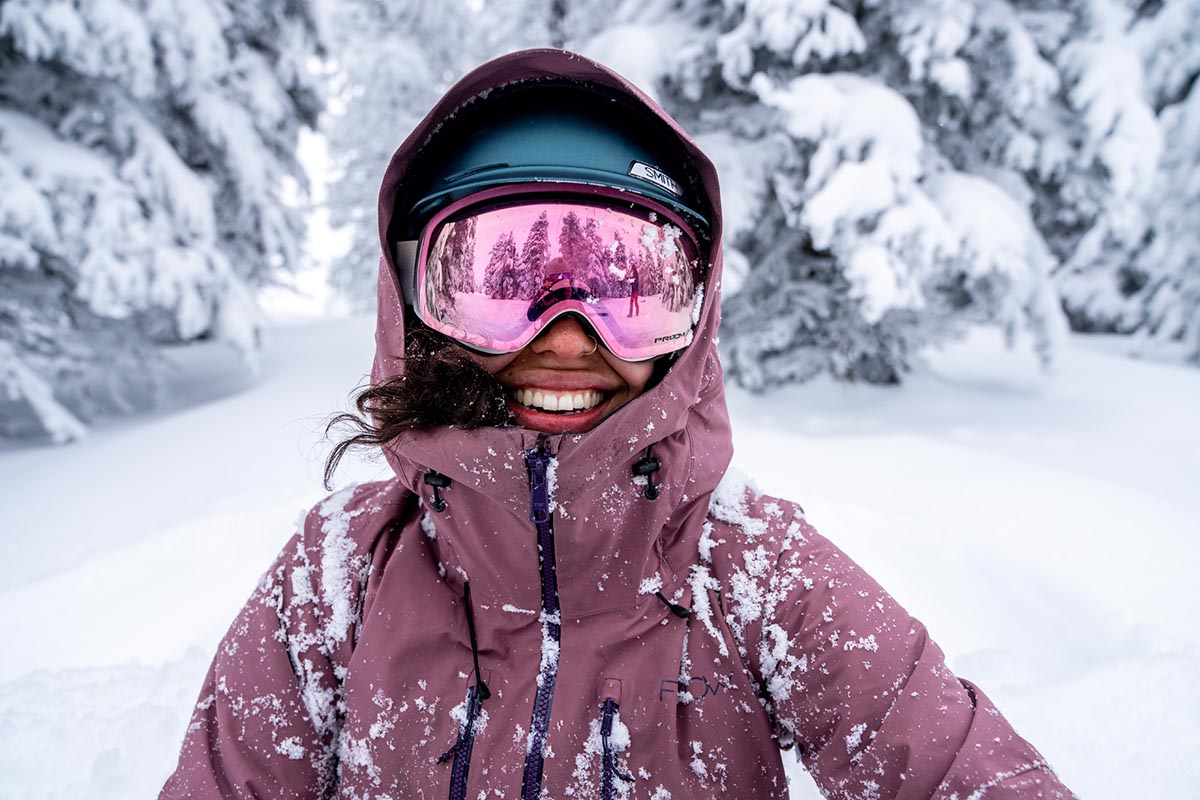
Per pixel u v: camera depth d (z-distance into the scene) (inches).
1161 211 401.4
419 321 35.1
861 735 27.5
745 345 243.3
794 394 244.4
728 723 30.3
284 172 338.3
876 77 218.5
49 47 205.3
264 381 281.4
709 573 32.6
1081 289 470.0
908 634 29.0
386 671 31.8
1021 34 212.5
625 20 257.6
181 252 231.8
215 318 245.0
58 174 210.5
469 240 30.8
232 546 112.0
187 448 195.8
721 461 33.6
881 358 254.7
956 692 27.6
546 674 31.0
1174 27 375.9
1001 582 99.8
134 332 266.1
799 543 32.6
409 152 32.1
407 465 32.0
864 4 211.6
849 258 194.1
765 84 198.5
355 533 36.4
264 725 32.2
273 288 358.3
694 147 31.9
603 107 32.7
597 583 31.2
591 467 28.2
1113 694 59.5
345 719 33.3
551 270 29.8
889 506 129.2
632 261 30.5
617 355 30.0
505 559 31.0
